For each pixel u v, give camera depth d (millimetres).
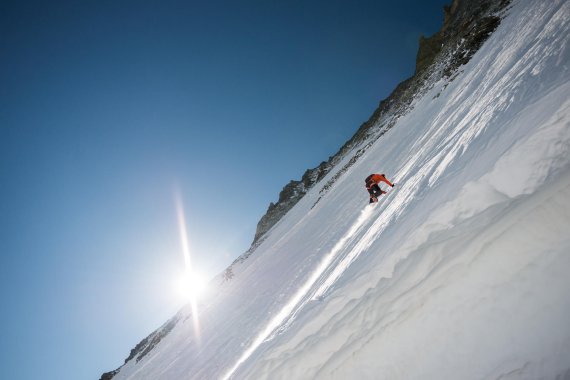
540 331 2336
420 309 3203
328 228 16672
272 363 5016
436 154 8797
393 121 35750
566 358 2109
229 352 12469
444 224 4121
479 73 14289
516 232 2871
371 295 4242
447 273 3205
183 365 19984
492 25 23406
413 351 3004
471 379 2482
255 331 11766
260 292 18172
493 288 2775
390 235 6094
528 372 2219
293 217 46750
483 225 3373
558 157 3359
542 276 2543
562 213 2699
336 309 4938
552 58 6516
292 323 6859
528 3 16438
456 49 31188
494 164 4102
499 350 2469
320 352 4152
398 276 4012
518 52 10609
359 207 14359
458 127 9406
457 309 2902
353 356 3484
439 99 19734
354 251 8078
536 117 4207
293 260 17766
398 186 10281
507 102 6793
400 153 16734
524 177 3566
